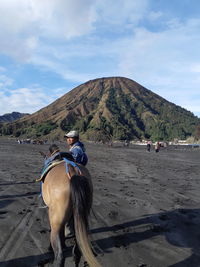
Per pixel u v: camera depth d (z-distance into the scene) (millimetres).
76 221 3633
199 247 5504
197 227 6684
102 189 10672
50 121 181625
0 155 25422
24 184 11125
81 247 3535
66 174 4121
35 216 7000
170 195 10180
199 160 28250
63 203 3840
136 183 12492
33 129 171500
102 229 6336
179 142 110562
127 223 6816
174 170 18281
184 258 5008
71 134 5457
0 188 10195
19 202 8305
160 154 37031
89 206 3920
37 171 15242
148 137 179125
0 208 7633
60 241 3752
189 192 10898
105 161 23328
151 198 9523
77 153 5242
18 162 19703
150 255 5086
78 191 3742
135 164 21516
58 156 4930
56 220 3846
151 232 6250
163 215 7523
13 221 6570
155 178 14312
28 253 4973
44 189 4402
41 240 5543
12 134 172000
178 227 6641
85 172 4406
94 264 3455
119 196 9586
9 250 5066
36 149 39344
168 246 5508
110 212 7621
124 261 4809
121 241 5688
